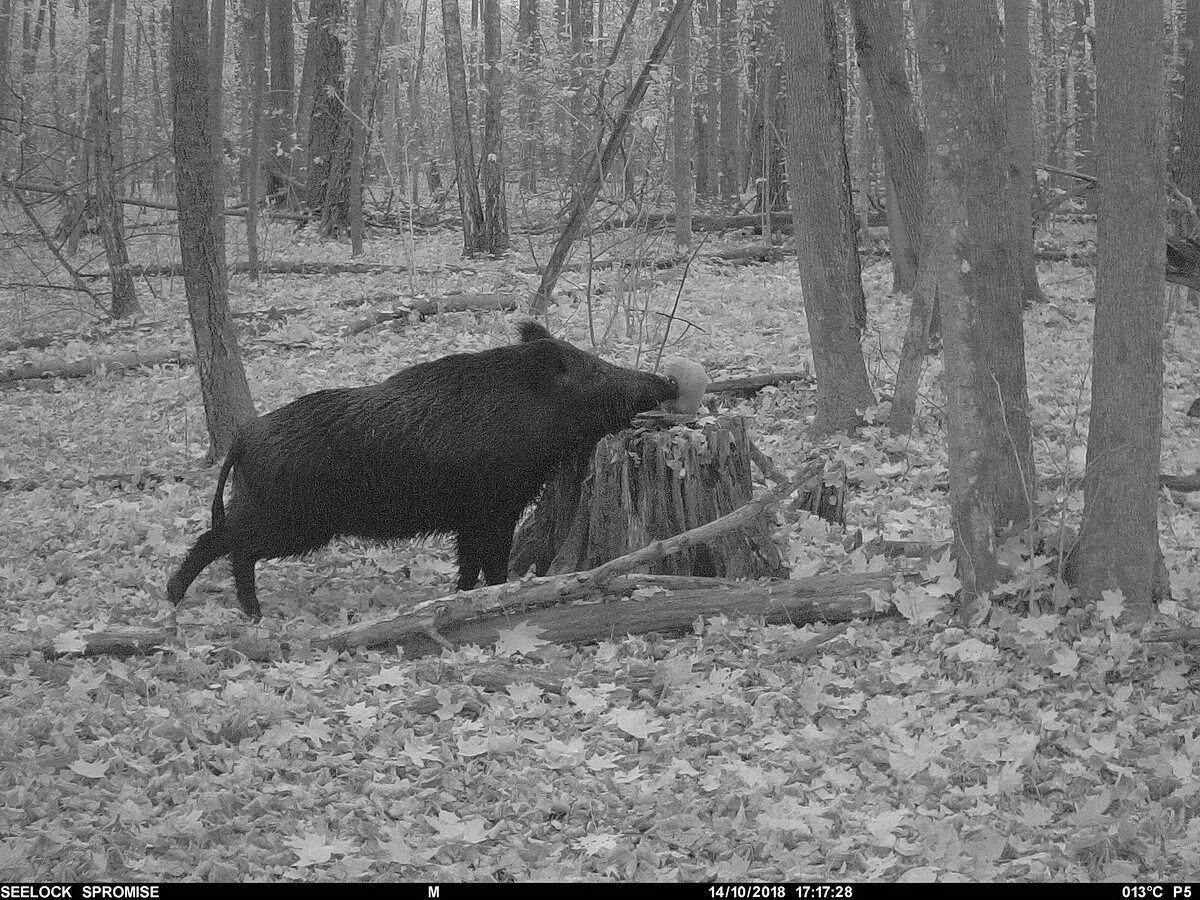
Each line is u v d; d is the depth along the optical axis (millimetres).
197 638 6855
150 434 11984
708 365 12812
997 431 6688
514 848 4887
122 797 5207
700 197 27531
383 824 5078
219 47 15852
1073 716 5645
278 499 7258
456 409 7207
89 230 24062
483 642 6660
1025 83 14523
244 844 4918
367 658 6590
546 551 8039
